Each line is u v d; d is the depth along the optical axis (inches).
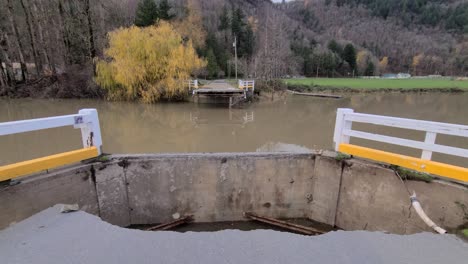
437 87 1428.4
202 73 1579.7
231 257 74.7
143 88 721.0
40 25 863.1
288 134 444.1
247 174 160.9
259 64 1332.4
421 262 75.0
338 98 1061.8
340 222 157.2
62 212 99.3
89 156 142.1
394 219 135.0
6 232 87.0
